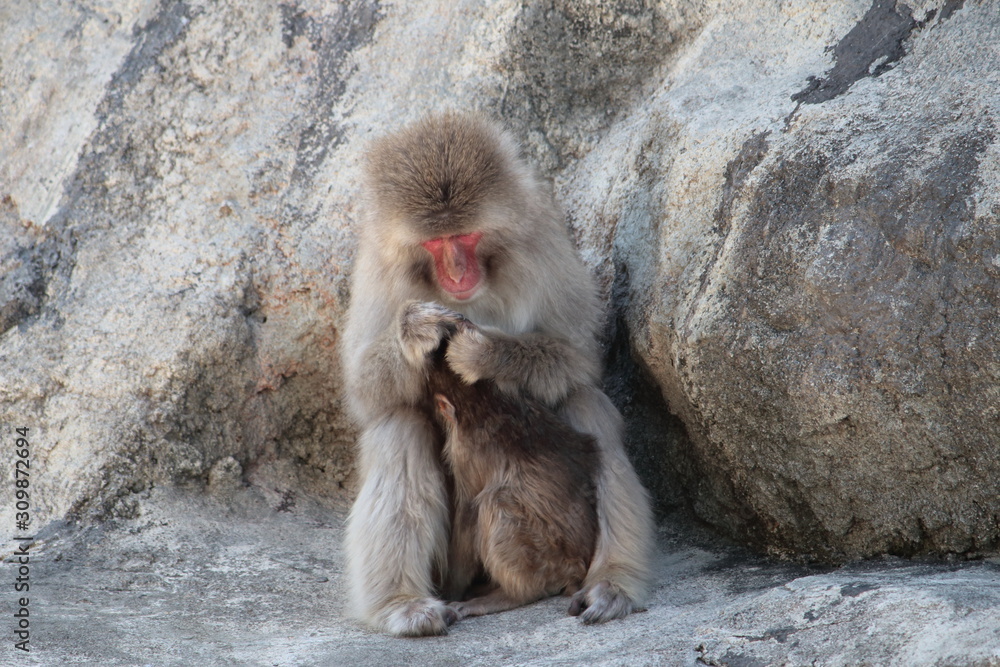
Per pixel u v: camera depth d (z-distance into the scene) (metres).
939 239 7.70
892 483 8.33
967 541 8.12
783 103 9.45
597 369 9.91
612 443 9.41
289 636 8.15
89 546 10.35
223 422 11.72
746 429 9.01
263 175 12.32
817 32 10.15
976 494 7.92
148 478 11.17
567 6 12.18
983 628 6.06
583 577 8.93
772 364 8.52
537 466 8.88
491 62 12.32
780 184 8.77
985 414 7.62
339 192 12.12
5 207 12.65
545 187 11.22
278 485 11.94
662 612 8.18
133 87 12.77
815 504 8.90
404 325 9.12
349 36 12.84
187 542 10.58
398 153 9.39
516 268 9.60
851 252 8.13
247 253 11.96
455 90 12.38
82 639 7.78
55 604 8.83
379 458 9.20
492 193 9.22
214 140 12.49
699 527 10.31
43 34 13.40
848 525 8.78
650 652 6.95
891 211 8.00
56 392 11.22
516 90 12.35
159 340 11.42
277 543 10.84
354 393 9.72
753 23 10.88
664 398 10.14
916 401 7.87
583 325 10.03
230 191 12.27
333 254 11.93
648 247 10.44
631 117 12.17
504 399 9.07
